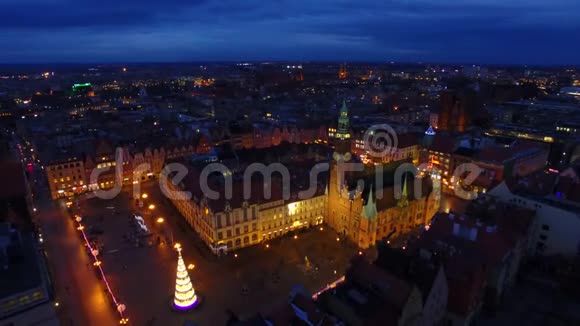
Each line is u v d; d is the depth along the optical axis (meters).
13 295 65.50
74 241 112.56
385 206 108.75
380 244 77.44
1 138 184.00
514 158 147.50
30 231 96.44
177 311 82.38
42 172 170.75
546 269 92.00
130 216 128.88
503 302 82.44
